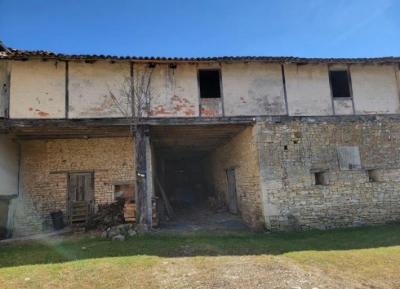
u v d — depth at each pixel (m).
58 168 12.19
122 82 10.28
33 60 9.88
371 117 11.37
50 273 6.15
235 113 10.62
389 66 11.84
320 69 11.38
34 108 9.66
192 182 20.77
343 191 10.79
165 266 6.49
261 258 7.02
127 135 12.19
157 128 10.85
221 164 15.72
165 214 13.30
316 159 10.81
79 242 9.04
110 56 9.77
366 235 9.10
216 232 10.02
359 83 11.54
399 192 11.12
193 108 10.47
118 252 7.65
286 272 5.98
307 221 10.42
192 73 10.69
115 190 12.36
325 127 11.05
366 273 5.91
